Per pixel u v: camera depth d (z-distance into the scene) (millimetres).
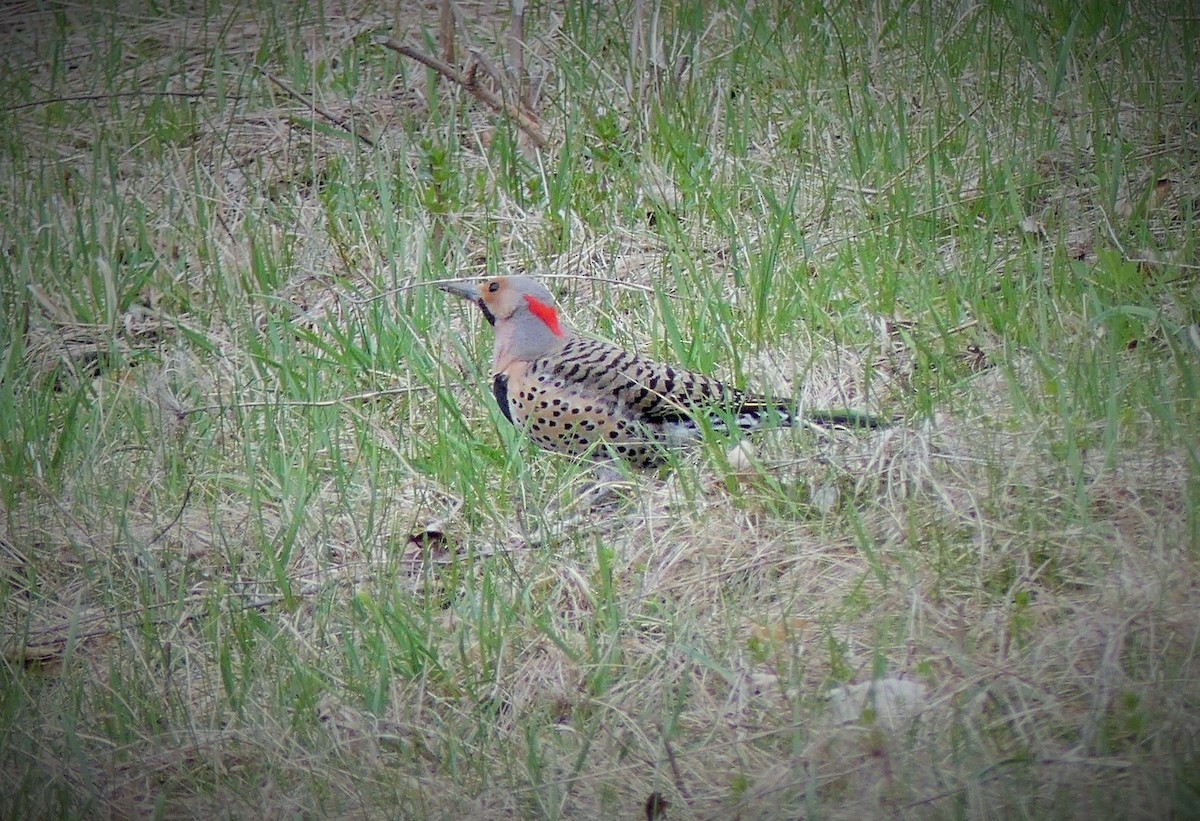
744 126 14555
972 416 10336
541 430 10727
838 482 9938
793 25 15969
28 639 9695
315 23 17406
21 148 15523
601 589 9438
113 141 15492
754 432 10578
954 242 12734
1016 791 7367
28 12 18609
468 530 10219
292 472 10742
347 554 10164
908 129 14305
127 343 12828
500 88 14977
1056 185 13289
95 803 8367
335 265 13602
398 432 11227
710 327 11891
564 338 10875
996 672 8188
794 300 12125
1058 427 9961
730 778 7977
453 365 12070
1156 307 11266
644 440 10570
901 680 8305
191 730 8680
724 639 8883
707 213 13594
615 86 15250
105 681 9297
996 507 9383
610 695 8664
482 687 8867
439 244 13336
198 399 11891
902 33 15508
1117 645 8094
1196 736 7504
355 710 8727
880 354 11586
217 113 15852
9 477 11062
